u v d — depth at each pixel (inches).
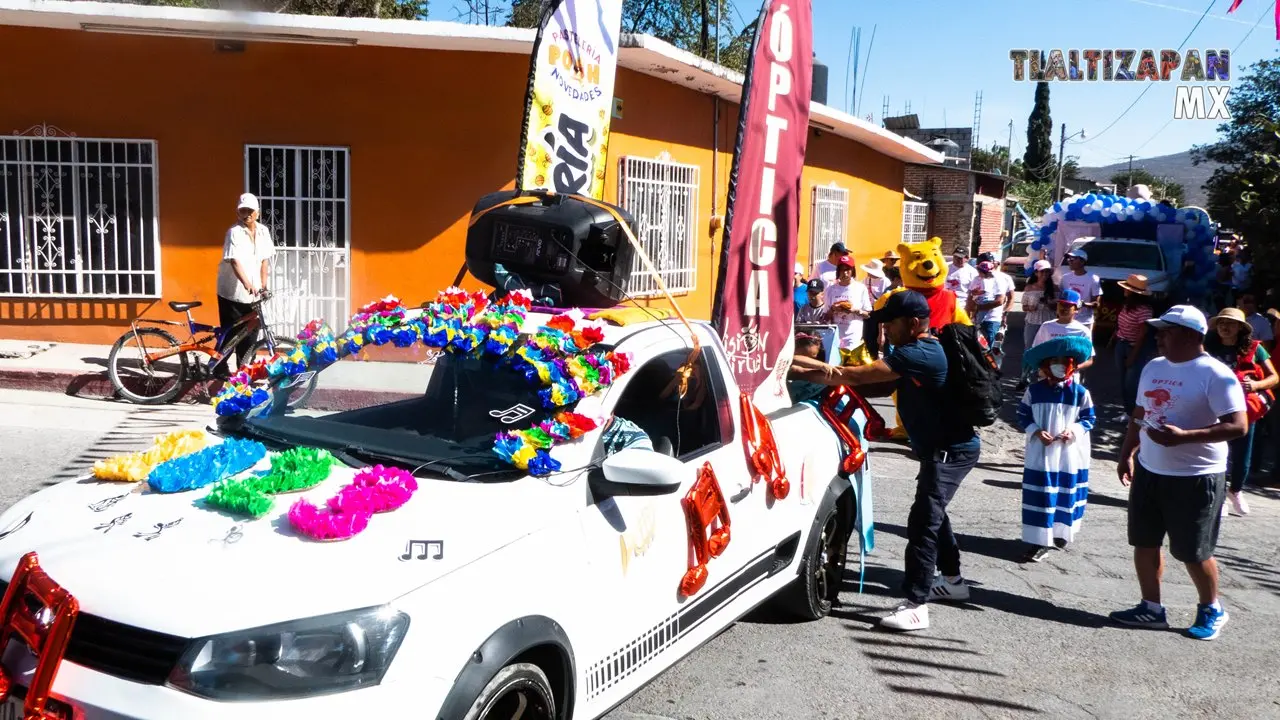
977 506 323.6
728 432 177.3
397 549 116.8
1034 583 251.3
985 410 207.2
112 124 412.8
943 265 255.4
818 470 203.6
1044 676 194.5
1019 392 560.7
